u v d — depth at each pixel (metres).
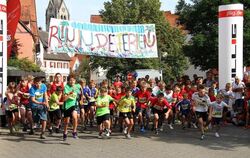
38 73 38.44
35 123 13.38
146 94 13.62
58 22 16.03
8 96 12.40
